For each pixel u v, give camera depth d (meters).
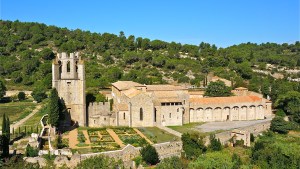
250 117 164.75
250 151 119.38
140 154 104.31
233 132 133.25
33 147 99.06
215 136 126.88
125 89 155.38
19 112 176.25
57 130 126.31
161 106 145.38
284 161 107.94
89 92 171.38
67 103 138.38
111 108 162.12
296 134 147.75
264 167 105.38
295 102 168.00
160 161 105.00
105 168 94.19
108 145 110.56
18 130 127.88
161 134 129.12
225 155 110.19
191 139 115.88
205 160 105.00
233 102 161.88
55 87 135.62
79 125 140.38
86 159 94.88
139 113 142.62
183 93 154.12
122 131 134.00
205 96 186.88
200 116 157.62
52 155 94.75
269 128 151.88
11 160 88.25
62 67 137.75
